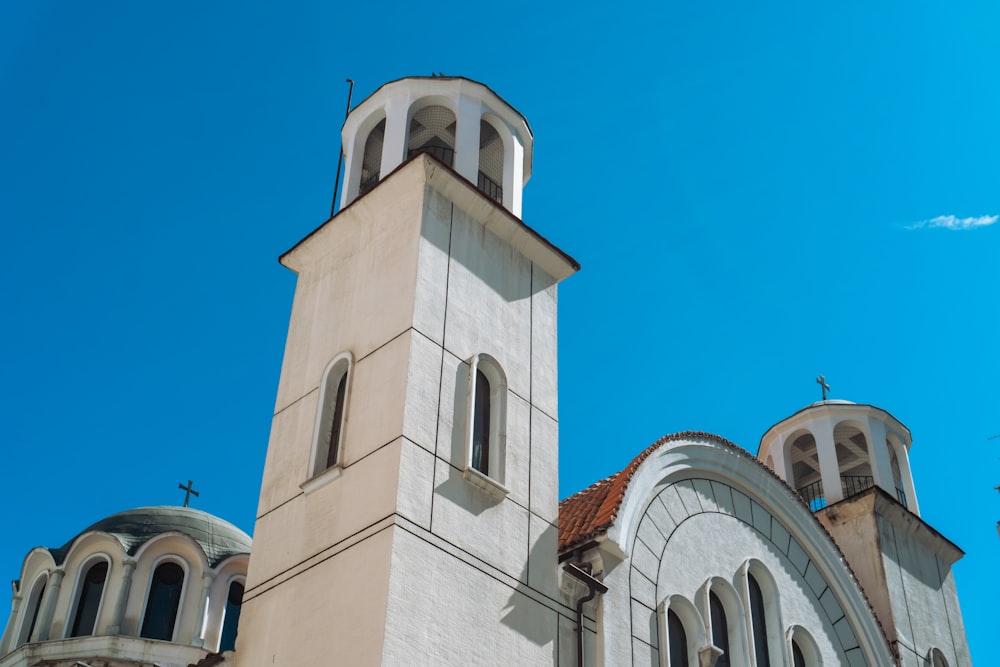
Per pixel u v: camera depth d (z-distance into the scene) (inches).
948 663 1017.5
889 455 1146.0
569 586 737.0
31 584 1387.8
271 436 791.7
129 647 1279.5
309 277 859.4
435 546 669.3
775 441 1189.1
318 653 649.6
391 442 692.1
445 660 639.1
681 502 854.5
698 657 794.2
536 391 799.7
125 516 1439.5
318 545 696.4
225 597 1354.6
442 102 888.9
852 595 939.3
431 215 788.6
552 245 853.8
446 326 756.0
